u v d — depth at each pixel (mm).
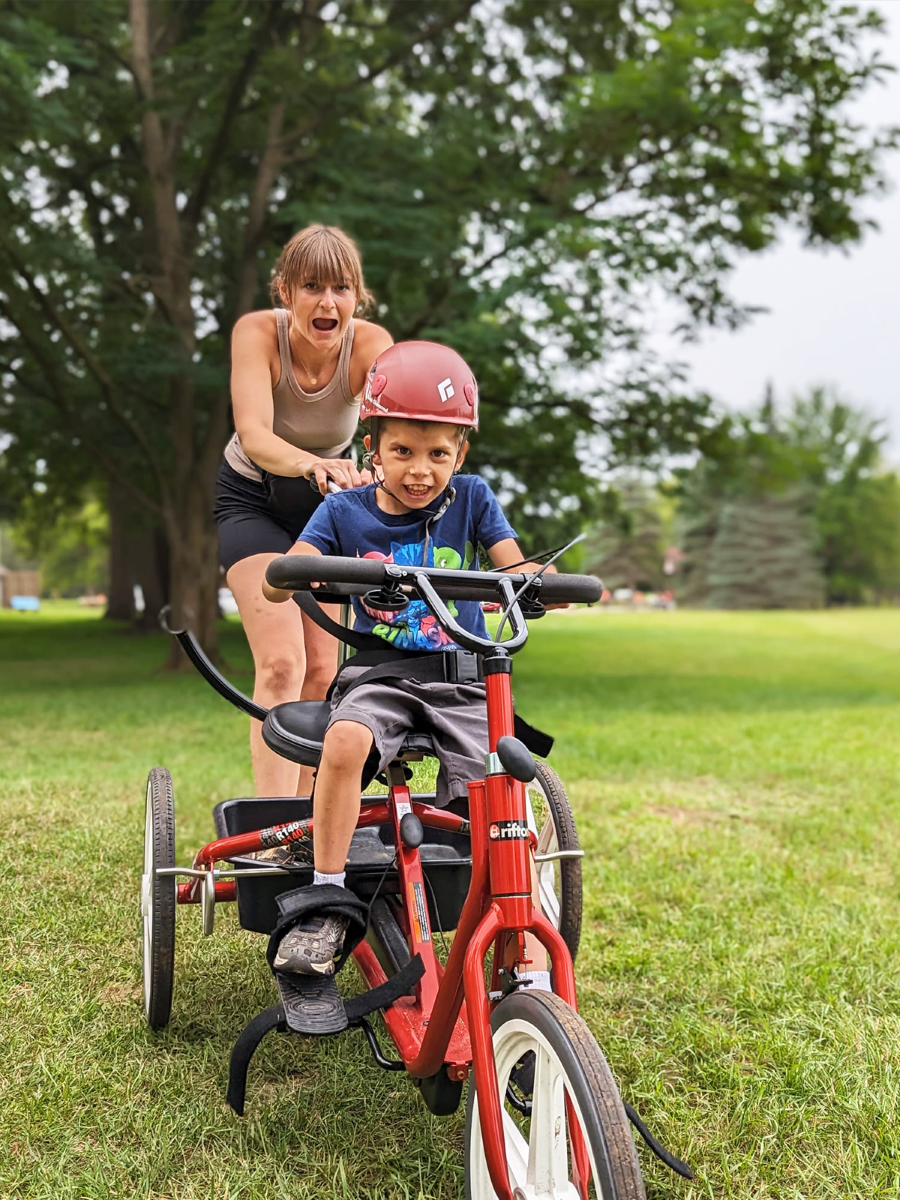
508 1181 1858
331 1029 2186
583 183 13336
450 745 2301
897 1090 2598
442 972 2330
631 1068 2766
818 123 13859
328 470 2691
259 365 3213
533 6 14891
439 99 14680
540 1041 1816
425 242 11477
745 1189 2225
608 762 7566
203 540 14547
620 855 4812
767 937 3771
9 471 20422
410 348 2350
